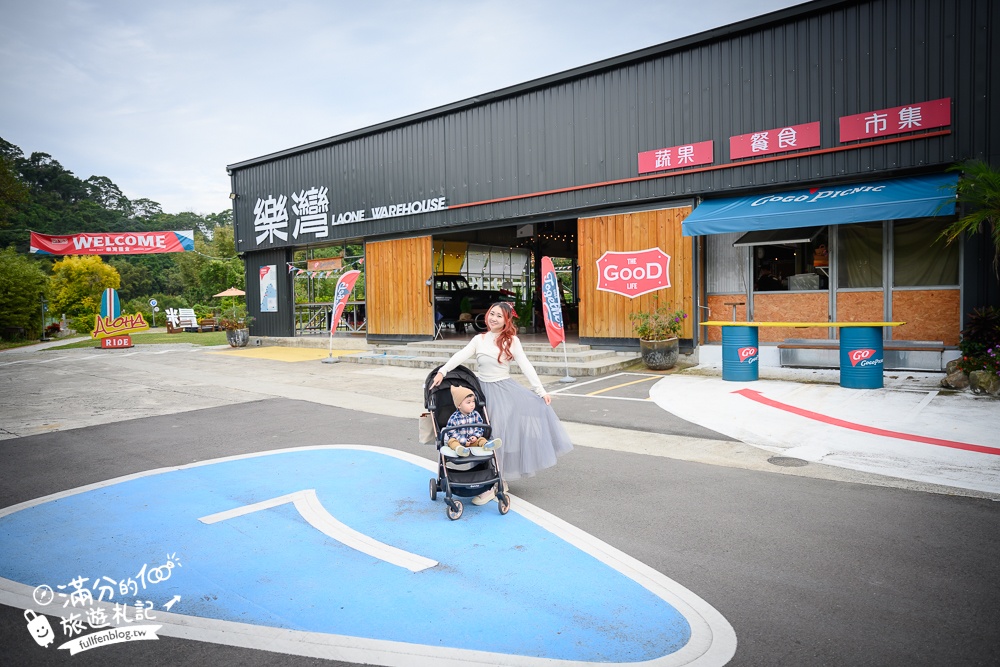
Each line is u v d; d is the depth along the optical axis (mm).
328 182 20047
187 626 3502
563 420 8688
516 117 15523
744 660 3023
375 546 4602
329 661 3115
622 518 5012
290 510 5430
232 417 9648
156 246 26062
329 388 12352
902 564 4000
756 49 12055
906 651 3053
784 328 12578
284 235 21672
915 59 10586
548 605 3650
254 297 23375
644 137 13477
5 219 49750
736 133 12328
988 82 10039
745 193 12586
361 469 6672
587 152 14336
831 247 11969
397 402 10625
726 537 4543
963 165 9367
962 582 3738
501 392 5418
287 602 3760
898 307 11406
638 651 3143
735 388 10445
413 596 3799
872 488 5508
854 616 3398
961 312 10422
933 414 8031
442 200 17031
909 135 10680
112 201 125312
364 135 18875
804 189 11977
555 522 4984
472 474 5035
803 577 3875
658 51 13070
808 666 2959
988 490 5340
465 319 18766
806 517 4871
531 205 15336
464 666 3039
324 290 21438
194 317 34750
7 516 5445
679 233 13156
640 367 13398
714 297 13305
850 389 9867
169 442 8109
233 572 4203
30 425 9328
